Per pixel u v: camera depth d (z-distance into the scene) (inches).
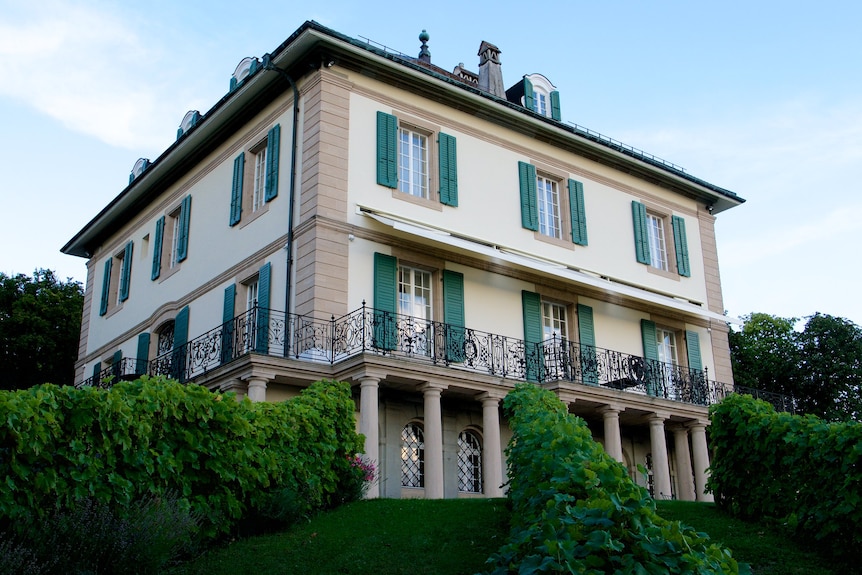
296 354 671.1
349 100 755.4
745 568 243.9
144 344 909.2
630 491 254.4
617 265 919.0
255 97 810.8
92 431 346.0
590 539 224.2
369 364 625.3
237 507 399.2
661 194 1005.8
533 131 882.1
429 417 653.3
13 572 284.2
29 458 318.0
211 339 719.1
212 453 390.6
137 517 335.0
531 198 860.6
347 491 488.7
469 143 829.8
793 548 396.5
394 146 770.2
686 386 879.7
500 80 1029.2
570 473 285.1
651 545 225.3
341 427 497.0
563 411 493.0
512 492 416.8
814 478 405.7
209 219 862.5
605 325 884.6
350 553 384.8
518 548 240.8
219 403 404.5
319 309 678.5
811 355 1250.0
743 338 1341.0
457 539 406.6
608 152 934.4
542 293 840.3
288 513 420.5
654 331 929.5
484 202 819.4
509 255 765.9
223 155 866.8
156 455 365.1
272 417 445.1
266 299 729.6
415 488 700.0
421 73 784.3
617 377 828.6
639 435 877.2
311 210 709.9
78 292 1359.5
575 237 884.0
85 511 320.5
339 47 740.7
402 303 746.8
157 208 976.3
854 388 1242.6
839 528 380.8
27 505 316.2
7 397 320.2
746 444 454.6
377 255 727.7
